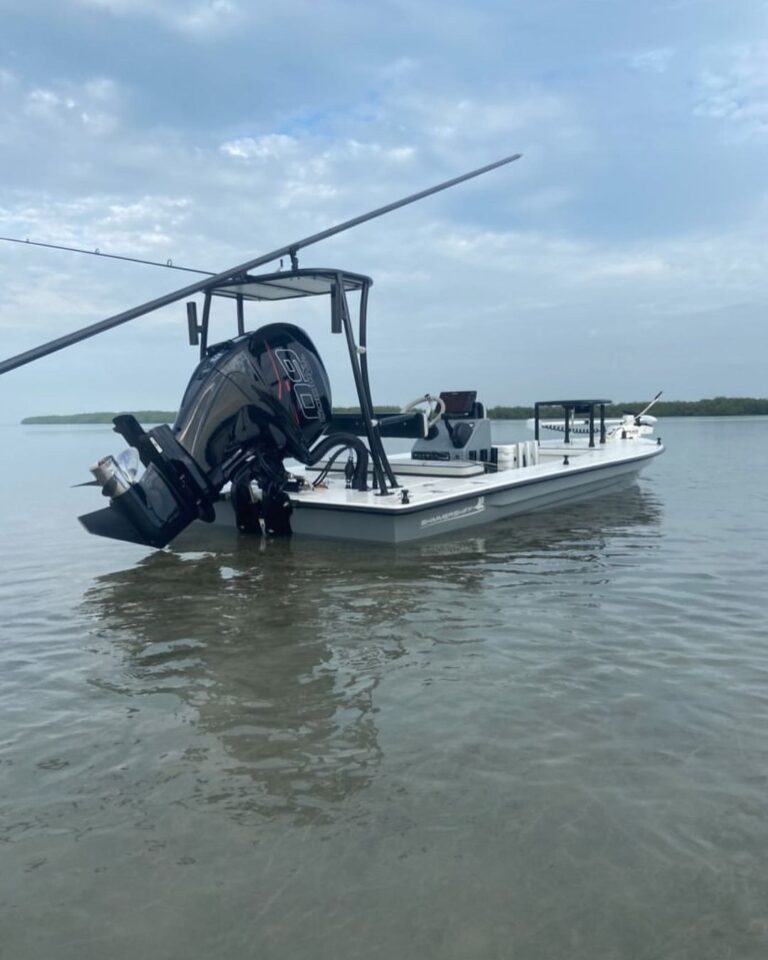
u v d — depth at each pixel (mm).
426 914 2309
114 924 2293
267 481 7953
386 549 7496
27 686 4141
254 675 4219
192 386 7625
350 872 2510
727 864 2508
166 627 5125
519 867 2516
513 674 4145
